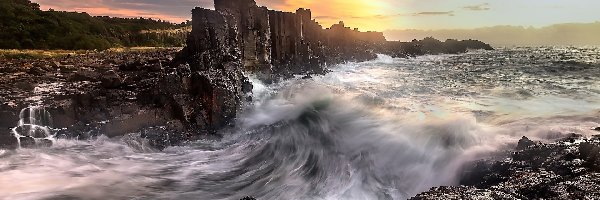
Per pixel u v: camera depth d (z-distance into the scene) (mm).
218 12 27484
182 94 19844
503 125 18391
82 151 16344
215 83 20484
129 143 17312
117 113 18094
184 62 24688
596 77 38250
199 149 17781
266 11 33938
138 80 21953
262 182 14375
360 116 21859
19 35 60281
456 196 8797
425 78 41812
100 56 43125
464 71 50031
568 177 9625
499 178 10812
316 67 43531
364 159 15945
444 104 24891
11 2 70562
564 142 12805
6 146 15828
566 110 21766
